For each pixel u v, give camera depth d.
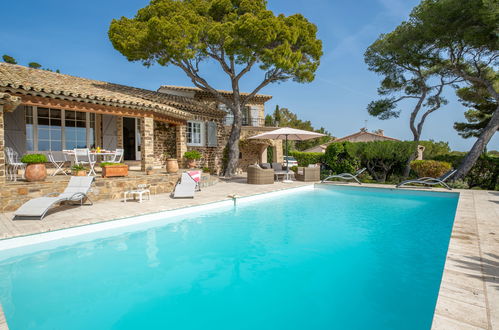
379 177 13.87
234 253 4.73
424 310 2.97
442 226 6.42
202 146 17.17
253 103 22.42
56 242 5.13
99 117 12.55
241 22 13.31
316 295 3.32
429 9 11.93
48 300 3.20
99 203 7.84
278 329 2.66
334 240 5.41
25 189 6.97
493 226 4.94
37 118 10.79
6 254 4.56
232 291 3.43
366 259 4.44
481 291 2.50
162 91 20.88
